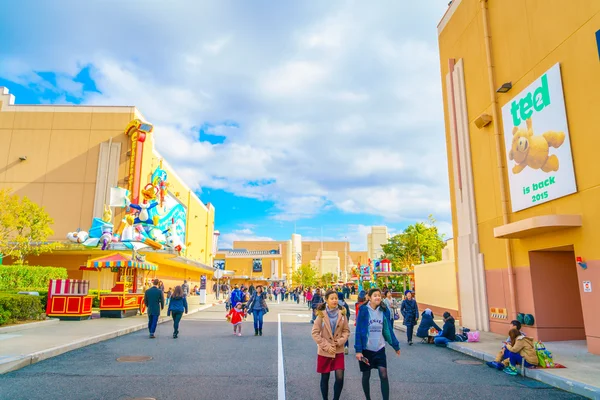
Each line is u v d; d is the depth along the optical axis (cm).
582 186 1177
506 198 1554
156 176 3803
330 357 628
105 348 1165
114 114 3738
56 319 1716
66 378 789
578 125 1200
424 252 4228
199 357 1058
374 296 656
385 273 3353
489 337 1479
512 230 1320
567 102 1245
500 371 956
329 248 12725
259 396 698
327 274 8775
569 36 1245
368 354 639
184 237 5156
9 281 2272
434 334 1388
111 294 2017
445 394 747
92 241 3200
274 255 9838
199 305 3631
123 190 3259
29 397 660
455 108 1978
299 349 1233
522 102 1448
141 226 3256
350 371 944
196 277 6106
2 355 918
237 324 1570
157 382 775
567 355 1091
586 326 1139
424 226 4300
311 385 786
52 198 3578
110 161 3631
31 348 1027
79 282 1892
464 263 1859
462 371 955
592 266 1127
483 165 1739
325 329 640
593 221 1130
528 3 1442
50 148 3669
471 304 1788
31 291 1909
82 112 3734
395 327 1888
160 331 1642
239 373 875
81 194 3588
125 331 1516
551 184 1288
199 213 6222
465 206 1859
